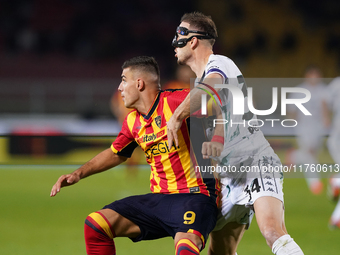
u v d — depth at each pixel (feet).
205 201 39.50
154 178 42.37
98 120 213.25
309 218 85.15
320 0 281.54
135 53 265.95
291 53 277.64
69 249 61.98
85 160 109.09
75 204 98.68
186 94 40.83
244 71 276.00
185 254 35.40
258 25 280.51
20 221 82.02
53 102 216.95
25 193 114.83
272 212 38.45
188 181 40.47
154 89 41.34
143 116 41.60
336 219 75.46
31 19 268.82
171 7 283.18
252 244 65.62
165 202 40.24
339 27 279.08
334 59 276.62
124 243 67.10
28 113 215.10
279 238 36.73
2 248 62.69
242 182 41.19
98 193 114.01
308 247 63.77
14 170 162.91
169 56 266.36
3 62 252.62
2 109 214.48
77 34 267.59
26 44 262.88
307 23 280.31
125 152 44.70
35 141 100.37
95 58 262.06
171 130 37.91
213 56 41.65
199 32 43.11
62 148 97.81
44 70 254.06
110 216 40.50
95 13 274.77
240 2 282.36
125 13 276.82
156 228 41.22
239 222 44.04
